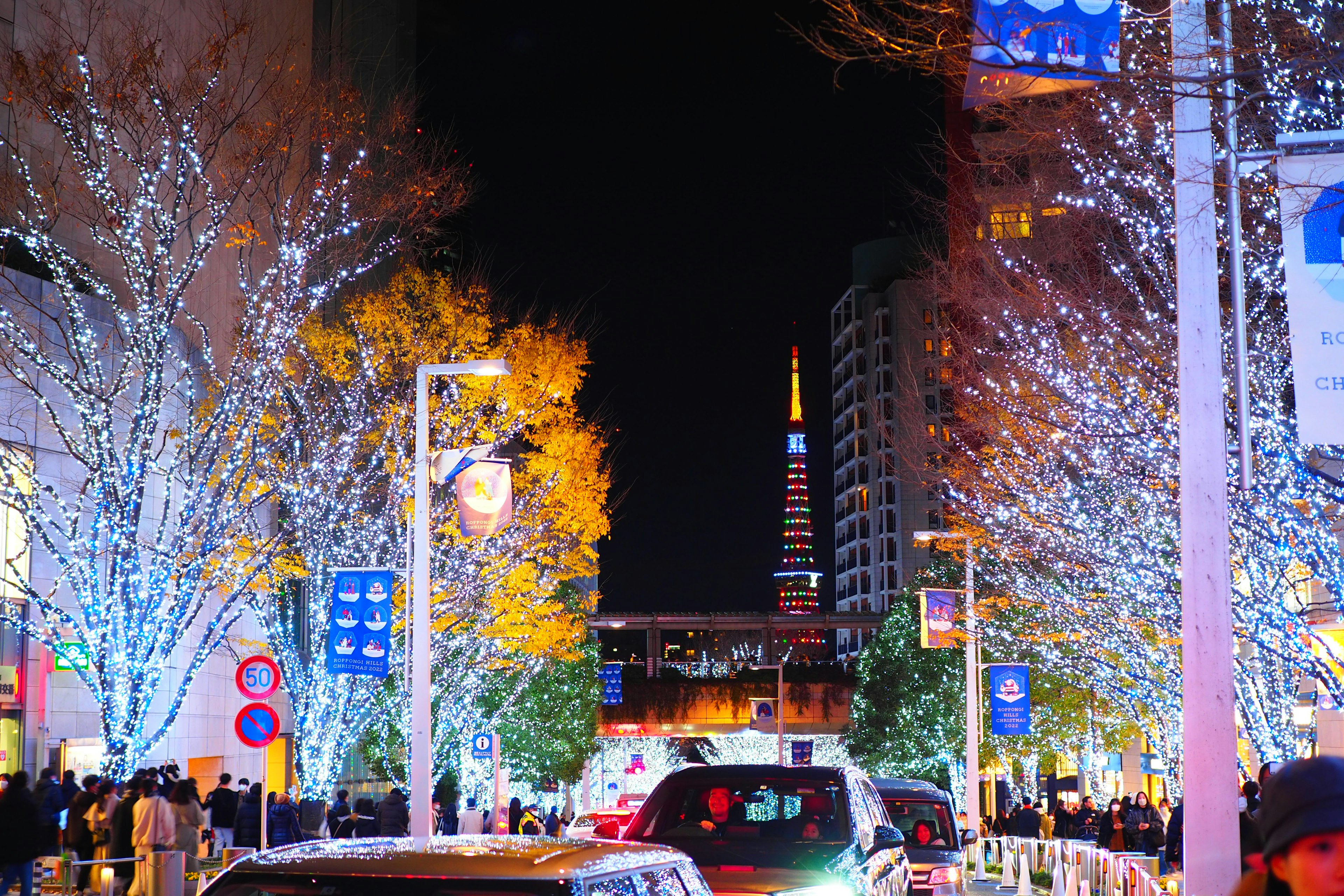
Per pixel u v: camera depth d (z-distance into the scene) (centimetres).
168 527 2920
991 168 1719
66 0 2695
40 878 1641
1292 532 1521
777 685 7900
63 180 2609
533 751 4931
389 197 2281
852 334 13088
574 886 496
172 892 1429
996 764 5075
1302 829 252
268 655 3719
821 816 950
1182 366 807
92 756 2753
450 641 2866
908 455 2312
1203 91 818
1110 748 4162
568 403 2795
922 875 1516
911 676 5538
